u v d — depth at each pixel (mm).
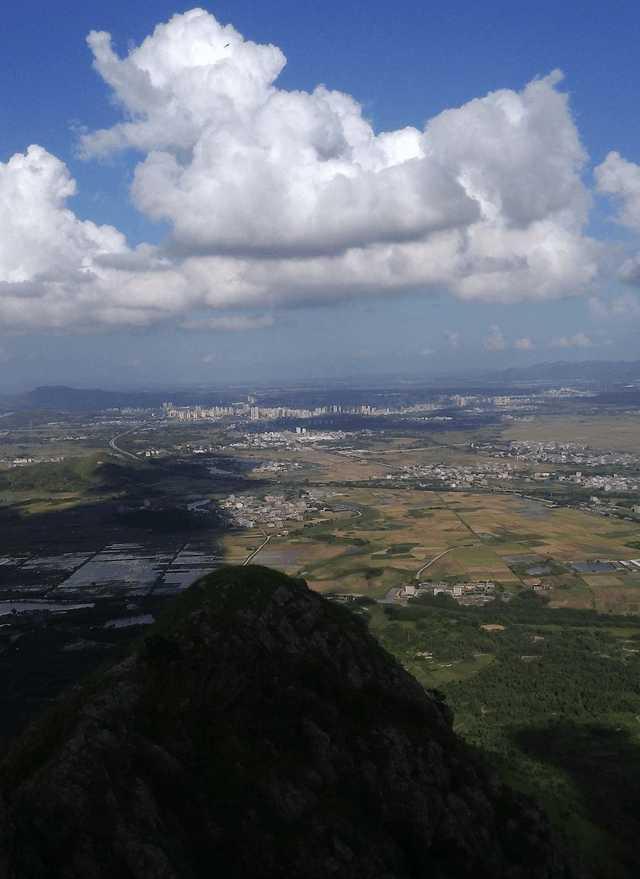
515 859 58500
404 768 57531
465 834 56438
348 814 52812
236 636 60281
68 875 43344
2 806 44656
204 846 48188
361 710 60812
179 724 53781
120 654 60438
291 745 56250
